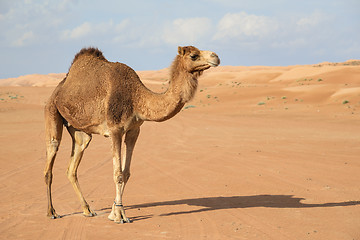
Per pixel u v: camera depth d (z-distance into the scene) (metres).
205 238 6.38
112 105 7.38
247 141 19.09
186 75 7.24
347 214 7.66
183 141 19.22
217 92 67.31
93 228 7.07
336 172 11.92
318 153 15.43
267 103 51.75
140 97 7.56
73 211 8.31
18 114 36.12
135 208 8.48
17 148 17.14
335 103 45.47
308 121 30.59
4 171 12.45
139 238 6.45
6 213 8.07
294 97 54.09
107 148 17.55
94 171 12.57
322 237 6.35
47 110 8.12
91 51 8.22
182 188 10.29
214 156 14.92
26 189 10.23
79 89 7.71
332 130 23.78
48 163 7.94
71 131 8.23
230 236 6.46
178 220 7.49
